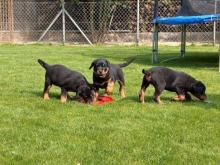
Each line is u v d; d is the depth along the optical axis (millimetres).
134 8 16703
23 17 16828
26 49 13734
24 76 8438
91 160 4766
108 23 16656
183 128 5578
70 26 16969
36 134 5336
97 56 11695
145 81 6555
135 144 5113
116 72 6918
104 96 6711
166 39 16531
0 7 15938
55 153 4891
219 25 16125
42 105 6363
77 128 5527
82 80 6543
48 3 16859
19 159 4781
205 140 5250
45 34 16609
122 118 5906
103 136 5309
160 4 16391
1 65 9734
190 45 15383
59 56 11586
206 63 10562
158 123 5742
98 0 16781
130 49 14016
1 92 7109
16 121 5746
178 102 6672
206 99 6750
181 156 4871
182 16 10352
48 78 6625
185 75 6672
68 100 6652
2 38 16125
